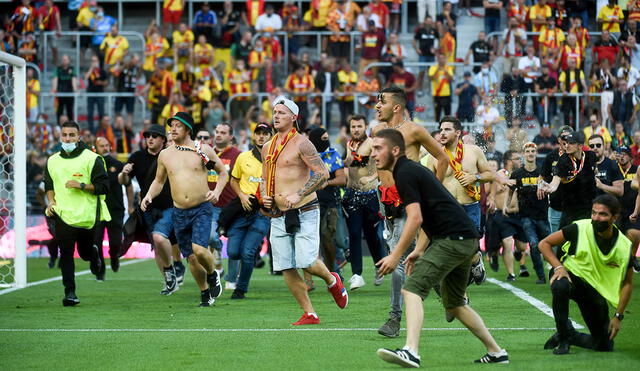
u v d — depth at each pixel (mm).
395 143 13898
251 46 52500
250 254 24844
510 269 30641
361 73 51562
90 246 24062
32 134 49812
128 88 52125
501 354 14312
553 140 45844
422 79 49781
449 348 15914
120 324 19453
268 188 19125
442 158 17922
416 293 13703
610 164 27812
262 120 46469
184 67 51562
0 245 41625
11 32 55188
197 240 22328
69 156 23172
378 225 27109
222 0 58625
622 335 17391
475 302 23656
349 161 26859
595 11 53156
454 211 13781
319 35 52844
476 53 50750
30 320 20203
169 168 22656
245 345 16359
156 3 60031
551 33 50500
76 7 57375
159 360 14773
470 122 48188
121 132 49531
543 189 24688
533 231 29531
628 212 30656
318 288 28125
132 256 45281
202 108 50406
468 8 55562
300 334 17766
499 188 32500
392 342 16672
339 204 27484
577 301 15484
